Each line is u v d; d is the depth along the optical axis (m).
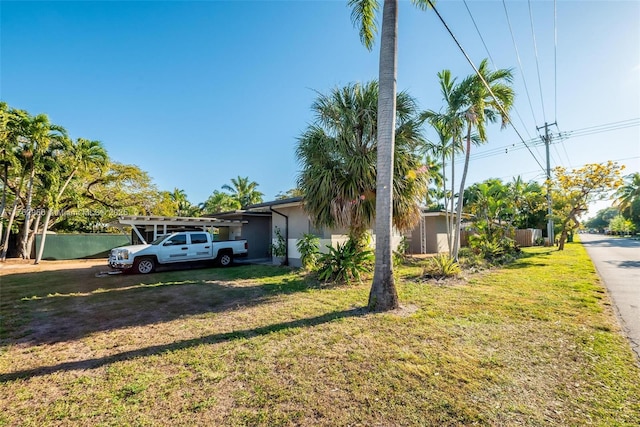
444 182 12.41
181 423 2.24
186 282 8.52
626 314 4.79
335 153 8.09
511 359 3.22
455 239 11.36
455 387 2.67
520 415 2.26
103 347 3.77
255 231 15.88
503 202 17.11
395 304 5.23
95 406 2.47
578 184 16.33
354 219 7.96
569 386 2.66
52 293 7.13
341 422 2.22
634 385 2.66
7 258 18.02
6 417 2.34
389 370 3.01
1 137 14.66
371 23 6.70
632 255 14.70
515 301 5.67
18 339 4.07
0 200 18.30
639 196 40.50
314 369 3.07
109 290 7.45
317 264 9.16
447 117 10.88
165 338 4.07
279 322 4.66
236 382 2.84
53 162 16.42
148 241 17.69
